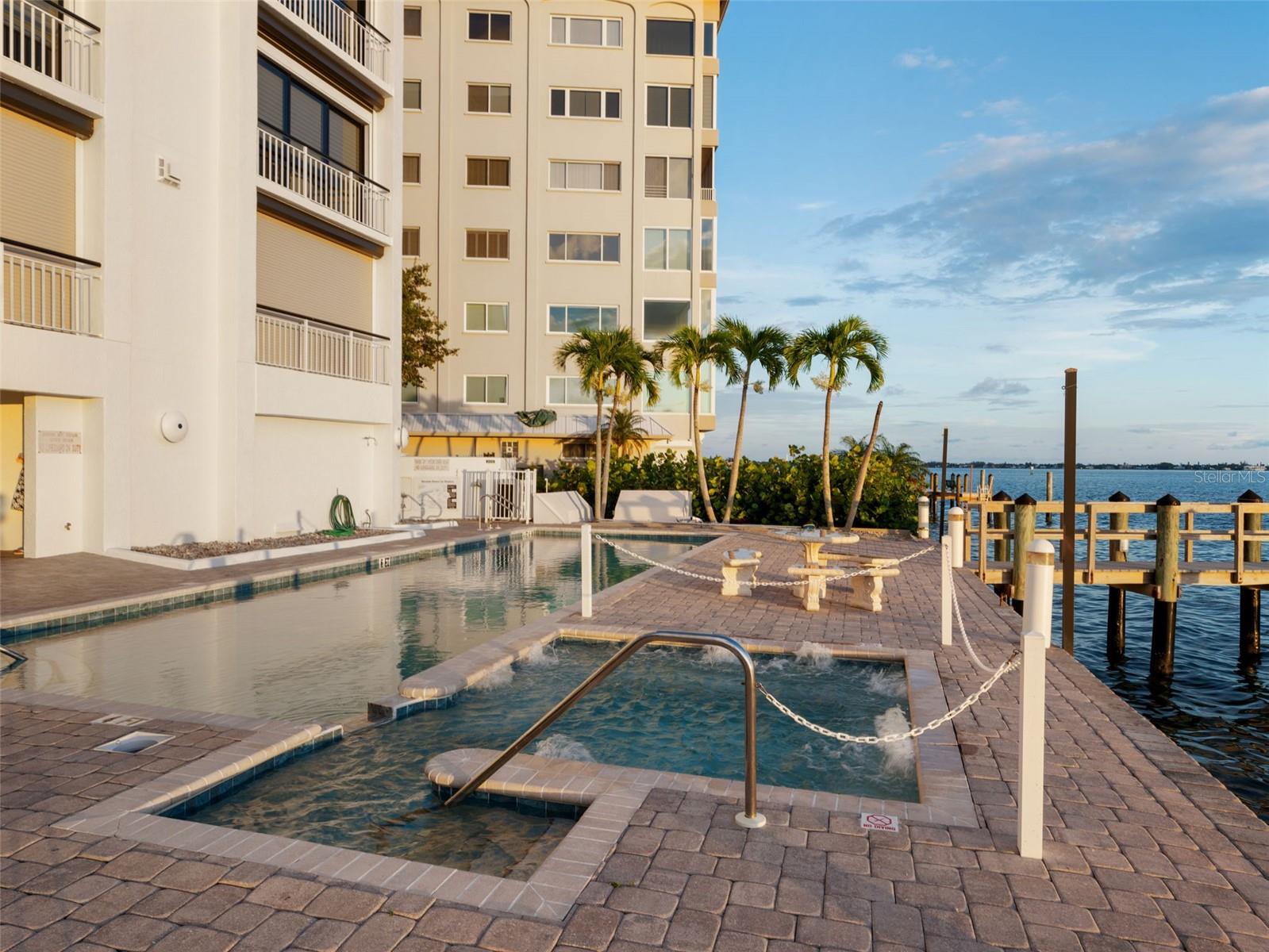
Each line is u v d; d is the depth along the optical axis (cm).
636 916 329
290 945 305
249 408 1612
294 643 916
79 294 1284
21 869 358
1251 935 323
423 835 442
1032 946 313
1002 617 1023
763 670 805
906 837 405
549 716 450
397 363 2159
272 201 1722
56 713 586
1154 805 448
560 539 2177
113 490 1340
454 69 3325
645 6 3356
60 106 1257
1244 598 1428
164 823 407
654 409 3366
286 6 1739
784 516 2669
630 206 3375
